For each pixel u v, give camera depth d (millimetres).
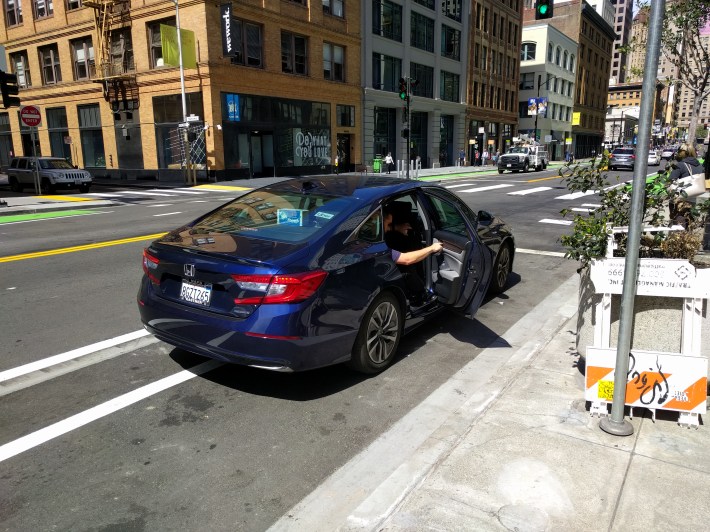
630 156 37531
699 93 12422
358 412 3709
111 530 2551
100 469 3035
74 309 5926
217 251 3752
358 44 35156
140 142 30078
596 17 76250
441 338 5148
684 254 3736
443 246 4668
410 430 3461
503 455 2986
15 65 36562
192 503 2752
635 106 105250
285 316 3447
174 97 27859
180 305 3834
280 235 3939
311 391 4023
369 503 2662
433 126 44375
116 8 29266
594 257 3525
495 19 52562
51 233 11453
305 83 31594
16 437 3355
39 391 3971
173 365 4457
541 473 2824
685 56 12906
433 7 42531
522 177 31672
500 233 6488
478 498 2643
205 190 24016
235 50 27109
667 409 3311
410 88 25078
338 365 4508
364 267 3930
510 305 6211
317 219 4035
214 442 3320
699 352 3354
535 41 62625
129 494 2818
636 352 3305
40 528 2557
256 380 4195
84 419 3578
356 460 3137
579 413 3430
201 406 3775
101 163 32844
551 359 4305
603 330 3471
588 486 2725
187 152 26141
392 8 38094
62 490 2846
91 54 31734
